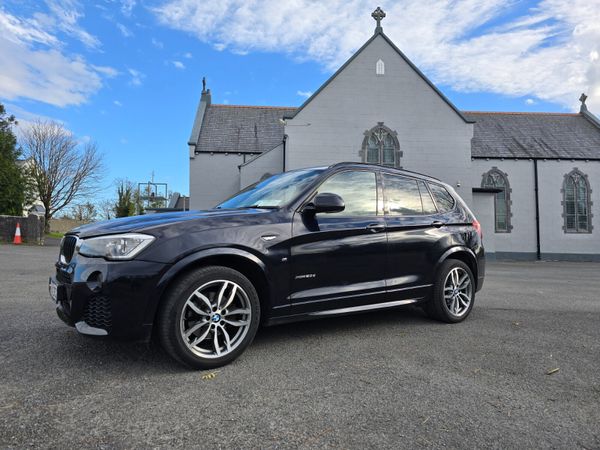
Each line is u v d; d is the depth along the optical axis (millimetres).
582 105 27875
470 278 4617
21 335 3654
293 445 1975
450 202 4738
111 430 2074
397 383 2752
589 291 7660
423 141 19109
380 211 4023
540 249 22859
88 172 34469
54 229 42094
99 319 2740
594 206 23281
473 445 2006
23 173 24219
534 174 23234
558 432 2150
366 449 1952
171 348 2805
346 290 3635
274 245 3246
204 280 2902
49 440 1969
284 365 3049
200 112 24672
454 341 3740
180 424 2148
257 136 23656
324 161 18719
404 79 19281
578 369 3094
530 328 4301
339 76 19047
